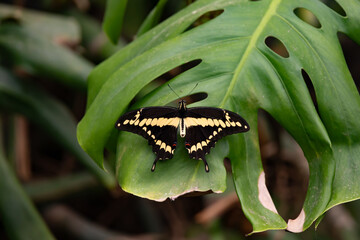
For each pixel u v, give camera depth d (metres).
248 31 1.08
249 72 1.05
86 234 1.67
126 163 1.02
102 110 1.05
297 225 1.01
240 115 1.03
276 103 1.04
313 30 1.08
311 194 1.03
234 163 1.02
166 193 1.00
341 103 1.05
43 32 1.38
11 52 1.36
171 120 1.03
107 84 1.07
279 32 1.08
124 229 2.15
